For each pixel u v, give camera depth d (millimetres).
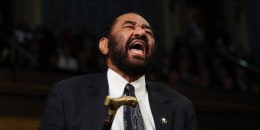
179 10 16406
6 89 7129
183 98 3031
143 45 2863
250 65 13203
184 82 10102
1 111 7016
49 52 9477
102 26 14727
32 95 7305
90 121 2684
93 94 2820
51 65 9242
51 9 13945
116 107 2400
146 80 3039
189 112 2967
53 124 2691
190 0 17891
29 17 13547
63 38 10281
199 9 18047
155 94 2949
